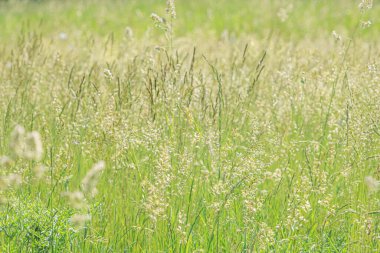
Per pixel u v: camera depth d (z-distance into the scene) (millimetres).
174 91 9719
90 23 31328
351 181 9000
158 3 35969
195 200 8586
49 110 11133
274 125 10445
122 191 8547
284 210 8297
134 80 11188
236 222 8352
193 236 8086
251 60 14188
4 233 7754
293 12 31047
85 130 10156
